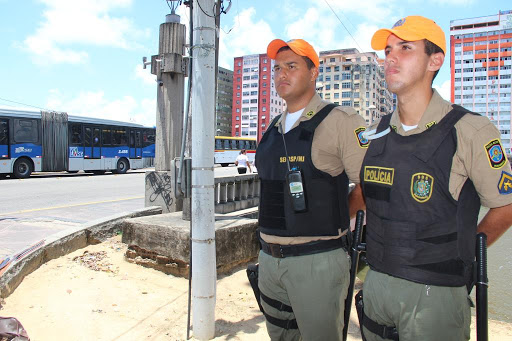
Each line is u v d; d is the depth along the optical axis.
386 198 1.75
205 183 3.20
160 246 4.78
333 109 2.29
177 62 7.36
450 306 1.64
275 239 2.31
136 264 4.95
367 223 1.91
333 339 2.29
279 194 2.31
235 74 144.38
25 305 3.67
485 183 1.59
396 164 1.73
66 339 3.16
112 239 5.98
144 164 24.92
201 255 3.18
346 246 2.36
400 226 1.70
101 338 3.20
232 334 3.33
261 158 2.46
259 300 2.61
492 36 116.50
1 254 5.55
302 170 2.24
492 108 115.75
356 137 2.15
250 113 140.75
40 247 4.75
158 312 3.70
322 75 120.38
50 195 12.62
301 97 2.38
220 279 4.67
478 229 1.76
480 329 1.66
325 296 2.22
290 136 2.32
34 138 19.41
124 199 12.24
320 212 2.22
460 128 1.62
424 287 1.65
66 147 20.72
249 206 7.48
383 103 129.88
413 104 1.74
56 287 4.13
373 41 1.88
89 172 24.95
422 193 1.65
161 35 7.46
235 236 5.00
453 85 119.75
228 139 38.72
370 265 1.86
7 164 18.45
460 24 120.19
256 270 2.62
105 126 22.69
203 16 3.21
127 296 4.04
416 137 1.70
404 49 1.73
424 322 1.65
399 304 1.69
